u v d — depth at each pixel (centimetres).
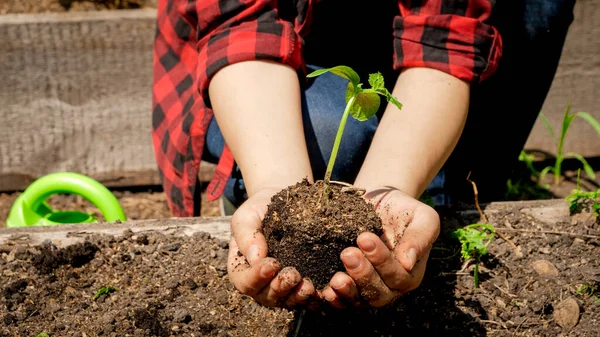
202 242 114
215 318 105
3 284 109
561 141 158
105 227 115
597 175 168
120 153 160
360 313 105
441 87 106
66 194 159
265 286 91
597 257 113
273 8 108
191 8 110
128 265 111
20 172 158
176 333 103
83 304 106
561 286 109
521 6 125
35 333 103
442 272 111
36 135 156
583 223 118
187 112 121
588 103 164
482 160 136
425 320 105
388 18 125
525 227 117
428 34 106
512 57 128
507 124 135
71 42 152
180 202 127
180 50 125
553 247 115
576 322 105
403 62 108
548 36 128
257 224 96
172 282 109
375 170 102
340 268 94
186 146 121
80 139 158
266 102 104
